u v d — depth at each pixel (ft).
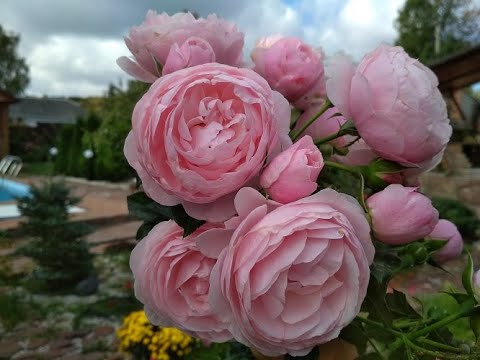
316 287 0.62
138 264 0.72
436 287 4.68
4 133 23.34
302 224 0.58
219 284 0.62
